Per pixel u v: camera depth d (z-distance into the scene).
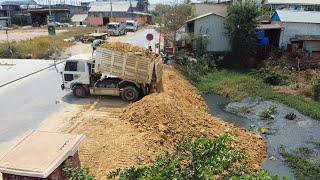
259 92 24.88
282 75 27.14
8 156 8.22
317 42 31.62
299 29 31.88
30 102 20.30
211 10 40.72
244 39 31.22
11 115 18.27
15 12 82.25
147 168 7.54
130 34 59.69
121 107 19.22
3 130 16.34
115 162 12.80
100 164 12.70
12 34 56.53
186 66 29.45
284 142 17.19
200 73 29.03
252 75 28.89
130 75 19.83
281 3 48.84
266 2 48.91
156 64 20.39
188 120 16.89
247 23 30.95
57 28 69.12
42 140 8.95
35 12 80.06
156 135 15.24
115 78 20.48
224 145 7.91
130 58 19.55
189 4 40.25
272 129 18.88
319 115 20.14
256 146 16.31
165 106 17.06
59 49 38.56
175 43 33.44
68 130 15.87
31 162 7.91
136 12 88.19
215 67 30.72
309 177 13.97
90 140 14.53
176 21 36.66
